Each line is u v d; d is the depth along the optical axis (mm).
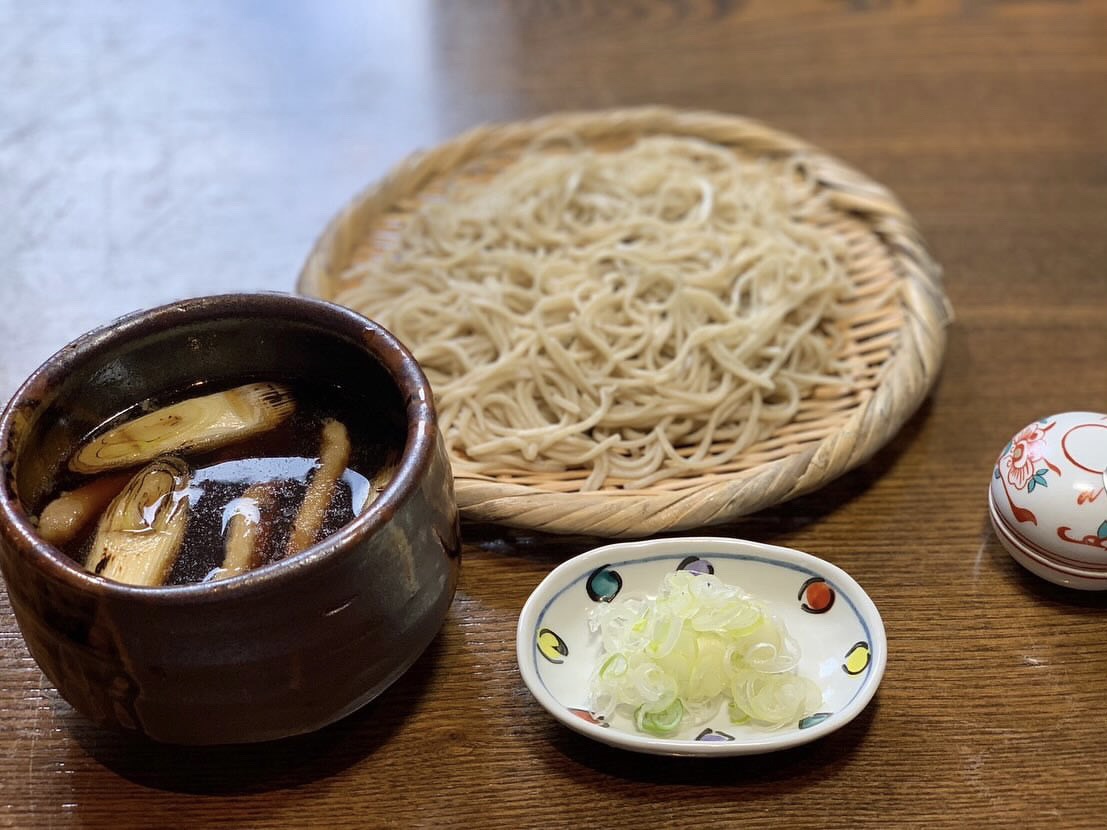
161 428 275
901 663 283
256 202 459
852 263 410
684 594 271
